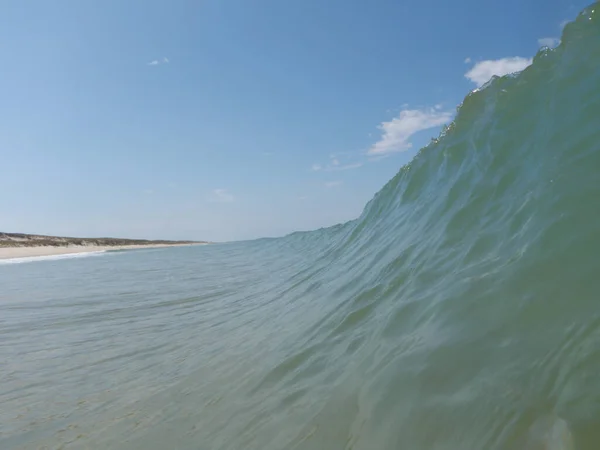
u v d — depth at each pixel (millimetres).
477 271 3580
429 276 4262
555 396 2029
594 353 2113
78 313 9359
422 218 6309
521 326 2674
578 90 4387
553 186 3627
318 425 2879
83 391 4941
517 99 5418
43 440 3918
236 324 6867
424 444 2238
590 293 2529
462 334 2939
